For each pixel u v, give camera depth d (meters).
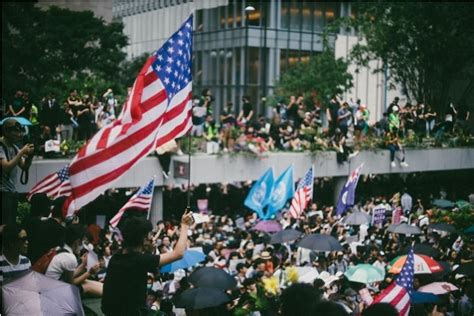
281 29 59.38
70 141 26.97
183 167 29.41
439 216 23.66
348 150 33.38
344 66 48.28
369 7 38.25
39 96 35.91
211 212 32.34
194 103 31.55
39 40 41.00
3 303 6.49
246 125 33.41
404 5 36.38
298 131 33.69
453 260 18.28
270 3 58.84
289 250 21.55
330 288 14.34
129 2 56.38
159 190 29.34
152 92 9.59
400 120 35.38
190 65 10.42
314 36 61.03
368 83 55.38
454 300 14.92
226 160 30.94
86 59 46.38
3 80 36.34
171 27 47.62
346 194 23.53
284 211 28.97
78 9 54.88
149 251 9.52
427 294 13.39
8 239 7.08
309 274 14.52
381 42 37.59
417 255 15.27
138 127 9.23
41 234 7.75
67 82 39.84
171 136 10.47
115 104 31.56
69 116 28.12
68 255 7.32
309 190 23.19
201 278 13.37
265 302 9.03
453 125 36.34
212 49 62.78
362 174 34.62
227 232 24.64
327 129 34.53
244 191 34.97
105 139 8.91
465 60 37.00
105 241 18.56
